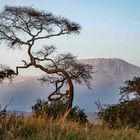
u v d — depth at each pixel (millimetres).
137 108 18984
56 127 10688
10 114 11047
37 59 50312
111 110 19156
